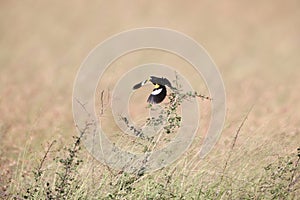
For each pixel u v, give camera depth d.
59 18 88.38
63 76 51.38
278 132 24.00
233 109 34.59
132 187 20.45
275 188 20.92
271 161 21.88
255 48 74.69
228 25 90.44
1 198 21.11
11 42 71.44
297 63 65.25
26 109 36.91
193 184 20.91
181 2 103.69
